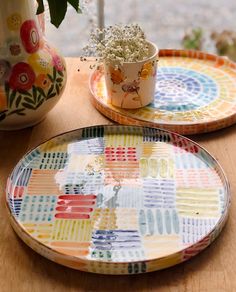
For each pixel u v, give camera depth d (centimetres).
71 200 68
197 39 150
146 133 82
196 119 85
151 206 67
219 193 69
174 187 70
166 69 103
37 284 57
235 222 65
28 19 75
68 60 108
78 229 63
